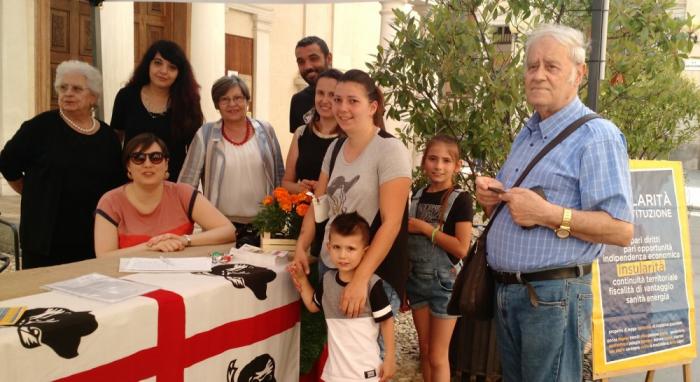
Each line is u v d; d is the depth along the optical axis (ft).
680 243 12.03
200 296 7.89
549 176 7.65
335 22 43.11
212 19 30.40
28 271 8.57
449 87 13.98
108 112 26.81
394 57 13.75
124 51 27.04
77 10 29.53
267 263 9.54
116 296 7.39
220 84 12.41
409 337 15.81
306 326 10.17
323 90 11.71
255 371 8.99
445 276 10.62
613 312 11.43
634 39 14.07
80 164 11.48
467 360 12.57
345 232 8.38
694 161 76.48
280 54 40.22
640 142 17.20
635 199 11.69
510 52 13.41
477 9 13.84
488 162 13.85
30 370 6.25
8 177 11.81
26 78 27.66
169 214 10.69
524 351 8.00
